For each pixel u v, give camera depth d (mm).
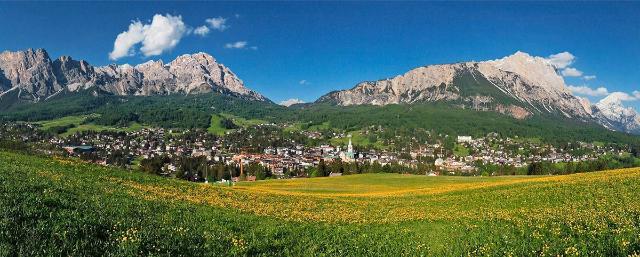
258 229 23547
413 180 99938
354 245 21516
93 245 13555
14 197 18203
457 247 20625
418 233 25078
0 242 12078
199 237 17391
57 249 12602
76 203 20266
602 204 31469
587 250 16297
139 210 22375
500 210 34125
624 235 17469
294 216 32469
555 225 21969
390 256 19766
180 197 35188
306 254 18828
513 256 17547
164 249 14500
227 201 38750
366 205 45625
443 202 44562
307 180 105500
